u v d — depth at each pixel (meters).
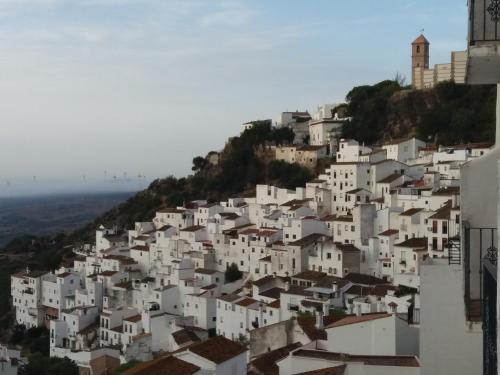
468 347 25.52
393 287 105.06
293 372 44.59
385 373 39.22
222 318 122.88
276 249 141.50
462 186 22.45
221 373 57.09
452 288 25.66
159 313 126.75
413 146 177.75
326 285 113.69
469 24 15.54
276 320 110.56
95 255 181.62
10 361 93.69
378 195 157.62
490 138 185.88
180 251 163.25
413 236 129.50
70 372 102.12
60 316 153.25
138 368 57.91
